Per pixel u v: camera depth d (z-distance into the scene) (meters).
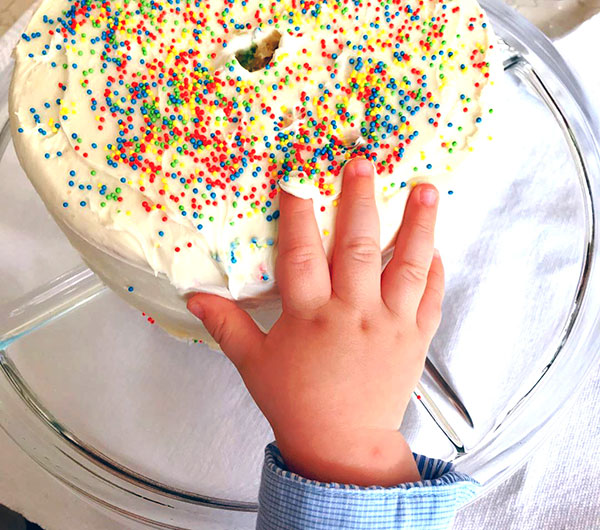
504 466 0.37
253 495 0.38
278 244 0.32
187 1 0.35
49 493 0.39
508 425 0.38
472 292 0.40
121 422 0.39
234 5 0.35
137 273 0.33
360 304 0.32
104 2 0.35
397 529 0.31
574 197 0.41
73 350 0.40
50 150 0.33
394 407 0.32
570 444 0.40
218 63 0.34
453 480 0.32
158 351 0.40
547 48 0.40
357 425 0.31
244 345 0.32
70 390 0.40
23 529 0.40
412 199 0.33
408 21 0.34
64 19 0.35
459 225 0.40
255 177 0.32
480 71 0.34
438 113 0.33
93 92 0.33
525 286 0.40
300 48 0.34
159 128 0.33
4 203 0.42
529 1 0.45
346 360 0.31
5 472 0.39
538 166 0.41
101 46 0.34
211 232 0.32
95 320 0.41
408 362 0.32
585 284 0.39
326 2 0.35
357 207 0.32
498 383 0.39
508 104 0.38
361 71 0.34
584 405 0.40
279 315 0.35
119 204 0.32
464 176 0.33
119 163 0.32
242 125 0.33
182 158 0.32
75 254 0.42
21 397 0.39
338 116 0.33
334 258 0.32
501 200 0.41
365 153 0.33
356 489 0.31
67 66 0.34
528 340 0.39
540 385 0.38
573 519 0.39
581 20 0.45
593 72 0.44
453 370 0.39
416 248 0.32
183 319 0.36
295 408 0.32
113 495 0.37
